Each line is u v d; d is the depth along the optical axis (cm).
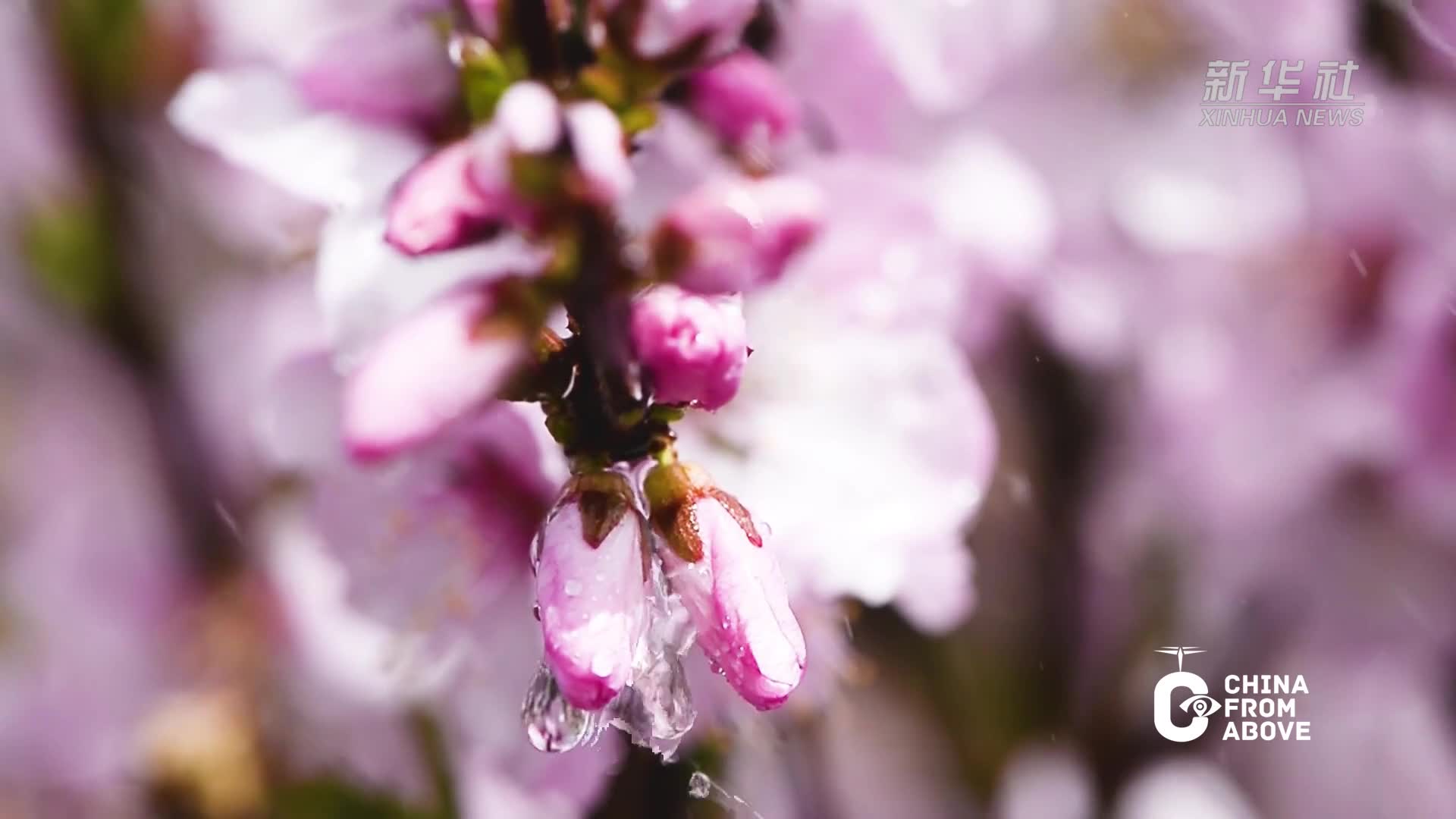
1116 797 30
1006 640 30
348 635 29
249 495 33
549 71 23
